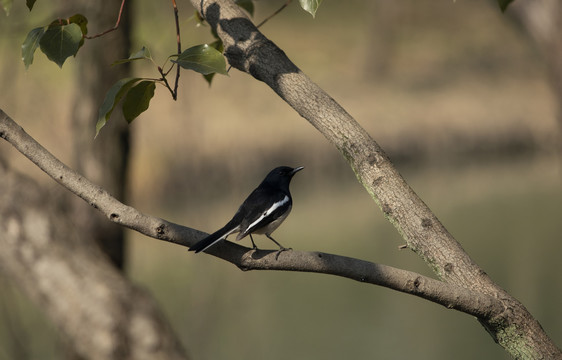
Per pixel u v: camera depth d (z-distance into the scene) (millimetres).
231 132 27953
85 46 9500
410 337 16578
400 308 18750
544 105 34438
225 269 12188
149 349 7180
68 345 8016
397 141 31625
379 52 43781
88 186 3625
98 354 7043
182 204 20422
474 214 24750
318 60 44875
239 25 4316
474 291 3596
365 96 38375
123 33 9453
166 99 20312
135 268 16656
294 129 28984
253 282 18000
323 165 28609
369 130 31766
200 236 3762
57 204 8734
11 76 8672
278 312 17391
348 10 54062
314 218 24578
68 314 7188
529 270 19453
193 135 10750
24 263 7148
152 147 21594
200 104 10750
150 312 7398
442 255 3686
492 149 32125
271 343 15188
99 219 9617
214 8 4430
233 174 26500
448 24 51531
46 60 16484
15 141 3596
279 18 51281
